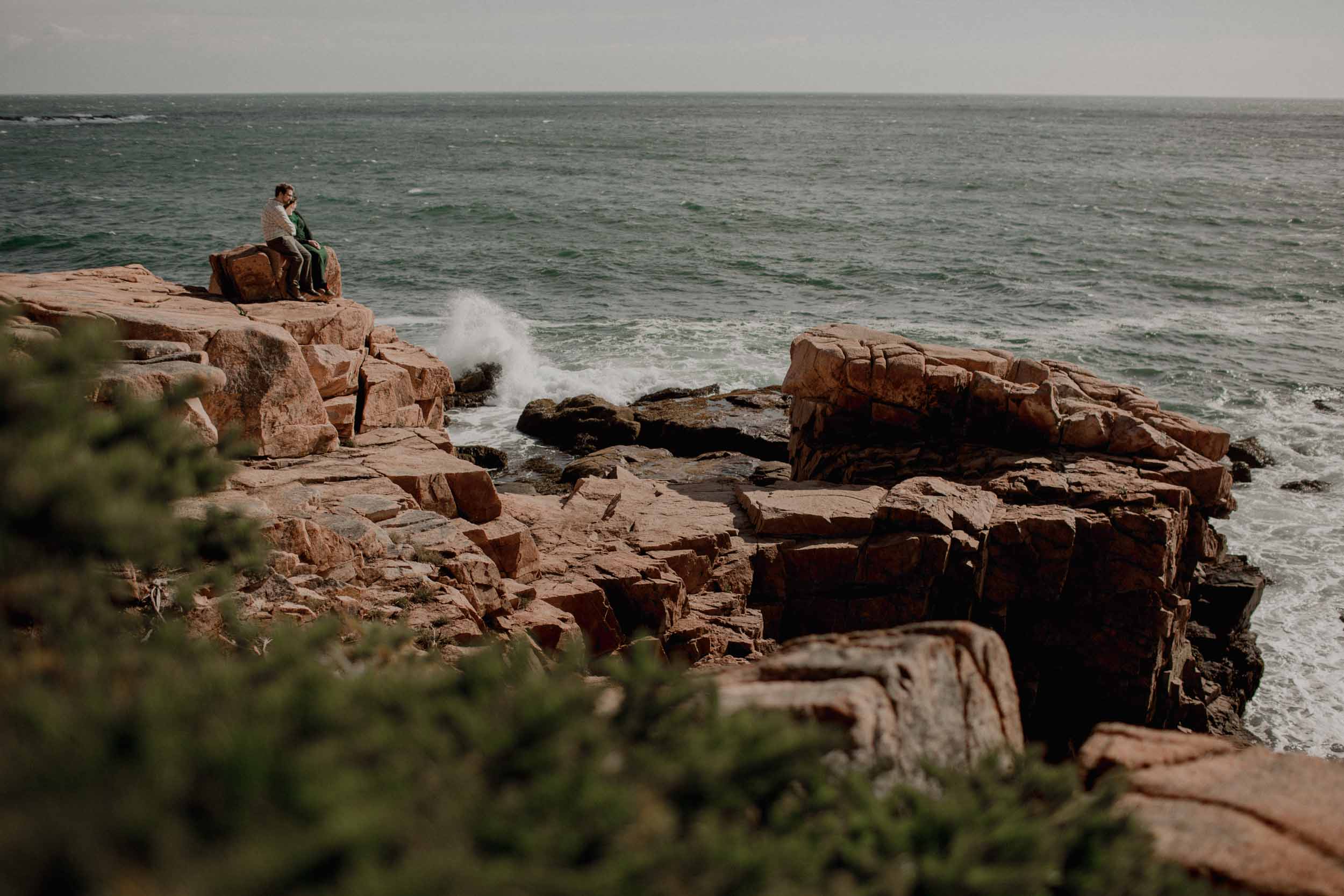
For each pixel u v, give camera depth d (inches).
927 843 103.6
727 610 454.9
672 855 80.7
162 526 125.4
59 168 3676.2
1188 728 552.4
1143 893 111.3
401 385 551.5
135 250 2043.6
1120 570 485.7
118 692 94.7
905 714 149.1
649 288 1803.6
